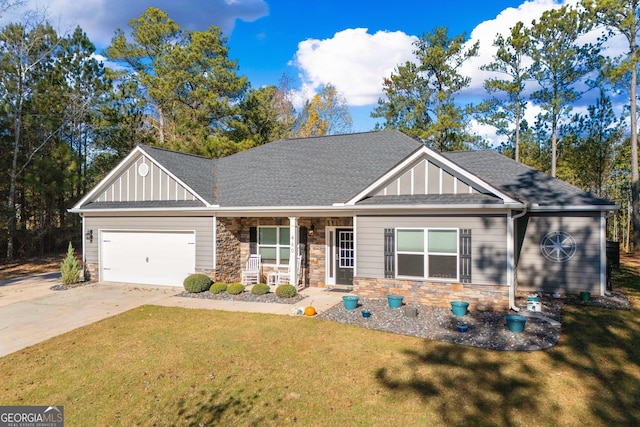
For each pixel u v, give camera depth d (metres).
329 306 11.95
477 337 8.90
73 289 15.21
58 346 8.80
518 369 7.21
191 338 9.15
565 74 28.58
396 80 33.72
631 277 17.05
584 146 31.00
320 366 7.46
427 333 9.24
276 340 8.91
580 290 12.88
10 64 22.91
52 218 26.78
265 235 16.09
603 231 12.62
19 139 24.06
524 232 13.51
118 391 6.60
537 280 13.37
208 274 14.84
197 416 5.78
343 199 13.66
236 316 10.98
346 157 17.14
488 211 11.02
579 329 9.46
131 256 16.23
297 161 17.72
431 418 5.64
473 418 5.63
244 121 33.91
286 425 5.52
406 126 34.03
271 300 12.92
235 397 6.32
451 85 32.16
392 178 12.44
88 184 29.97
